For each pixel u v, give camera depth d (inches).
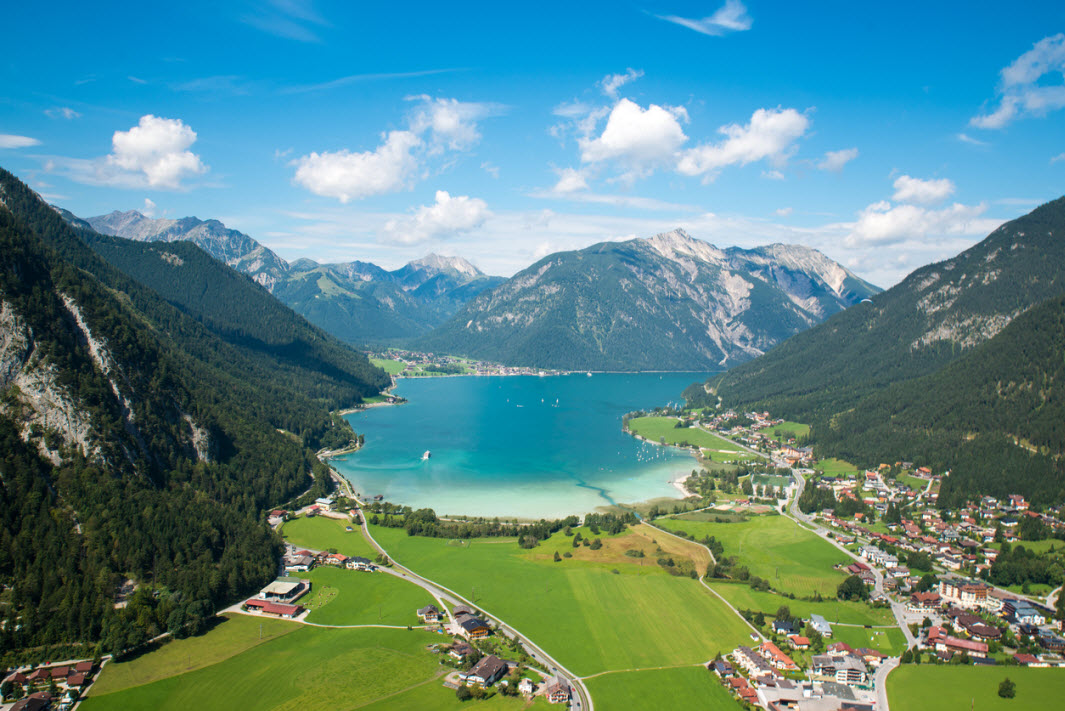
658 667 7140.8
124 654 7194.9
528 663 7126.0
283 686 6643.7
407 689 6604.3
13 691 6407.5
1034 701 6569.9
